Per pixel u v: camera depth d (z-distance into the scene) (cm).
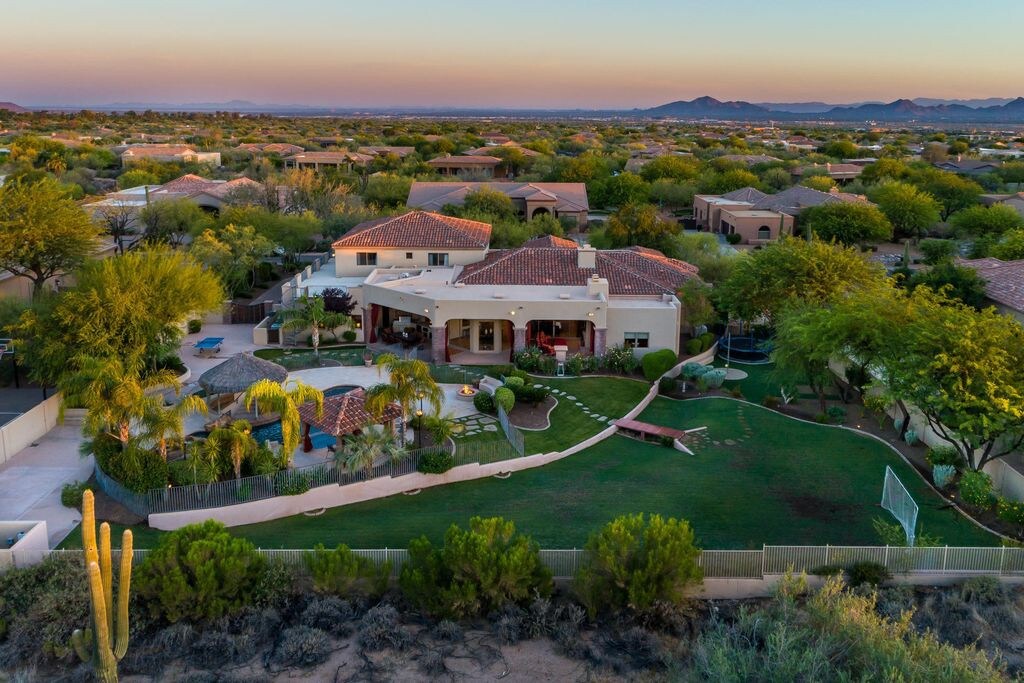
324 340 4994
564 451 3475
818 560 2491
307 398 3328
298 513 2933
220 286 5000
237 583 2317
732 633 2134
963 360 2836
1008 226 8419
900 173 12612
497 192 9012
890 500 2914
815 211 8812
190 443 3192
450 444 3306
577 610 2316
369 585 2402
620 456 3478
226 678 2056
